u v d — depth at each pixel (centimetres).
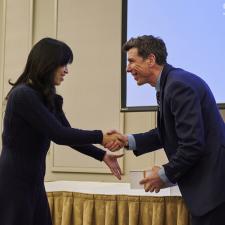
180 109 187
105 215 277
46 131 196
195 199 188
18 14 362
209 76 284
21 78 205
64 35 342
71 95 335
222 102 279
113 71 324
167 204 264
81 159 328
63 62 202
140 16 306
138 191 272
